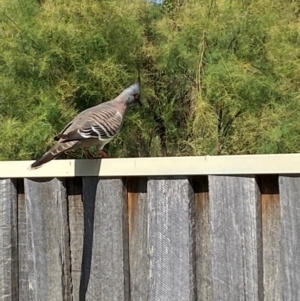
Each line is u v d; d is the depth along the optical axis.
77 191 2.91
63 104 7.06
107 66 6.98
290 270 2.38
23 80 7.07
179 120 7.96
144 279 2.74
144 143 7.89
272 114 6.92
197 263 2.62
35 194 2.96
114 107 3.46
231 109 7.07
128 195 2.79
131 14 7.55
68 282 2.90
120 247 2.76
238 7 7.32
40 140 6.70
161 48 7.68
